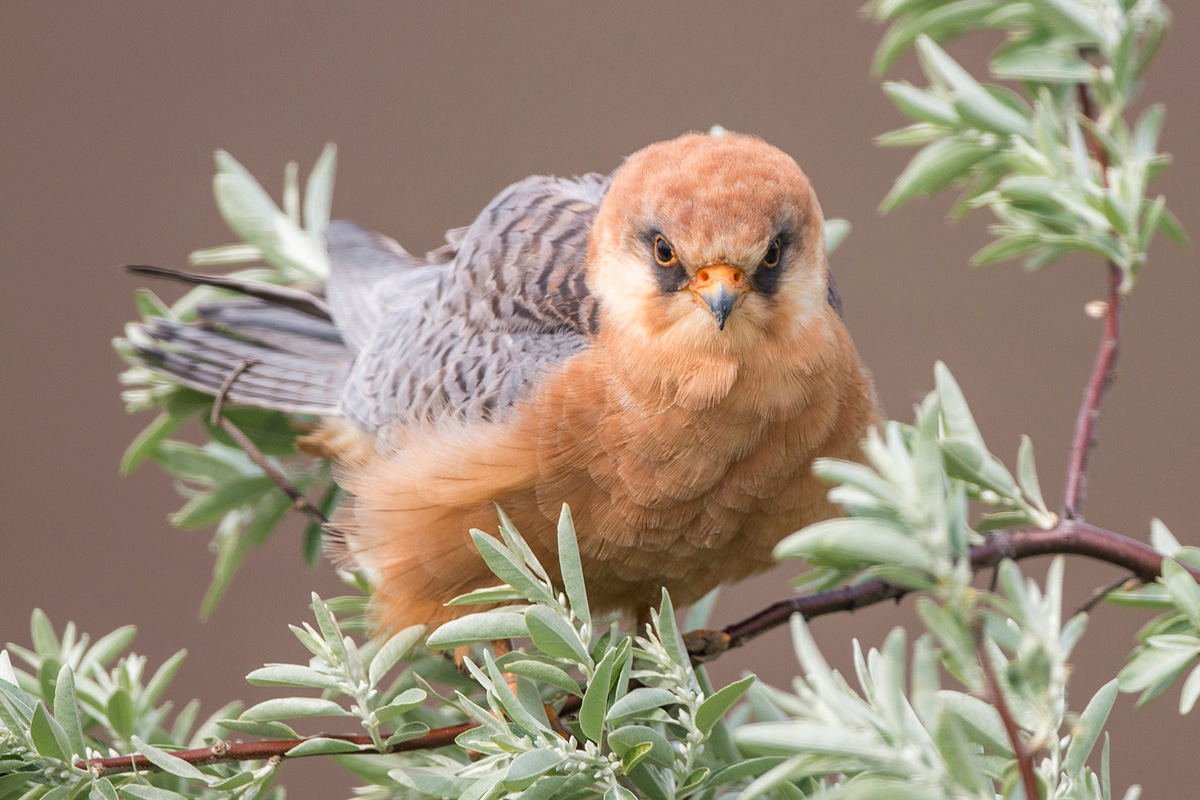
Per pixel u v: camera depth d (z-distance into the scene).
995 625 4.39
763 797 5.30
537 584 5.01
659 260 6.73
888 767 3.73
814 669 3.80
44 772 5.10
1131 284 6.65
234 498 8.13
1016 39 7.57
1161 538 5.96
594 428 6.73
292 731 5.62
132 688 6.34
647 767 5.01
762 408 6.62
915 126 7.69
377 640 7.37
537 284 7.43
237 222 9.66
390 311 9.02
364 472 7.73
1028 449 5.76
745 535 7.04
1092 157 7.47
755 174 6.66
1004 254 7.23
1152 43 7.44
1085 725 4.26
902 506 3.90
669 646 4.90
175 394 8.83
